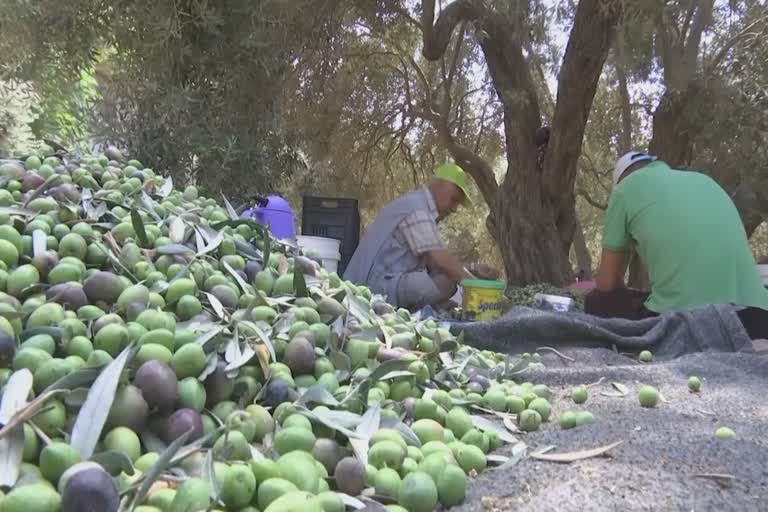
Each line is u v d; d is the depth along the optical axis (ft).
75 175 8.04
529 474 4.95
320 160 33.30
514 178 31.96
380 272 15.53
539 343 10.62
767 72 27.76
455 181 16.53
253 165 14.96
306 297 7.06
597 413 6.86
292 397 5.34
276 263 7.80
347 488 4.26
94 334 4.97
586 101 29.73
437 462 4.62
